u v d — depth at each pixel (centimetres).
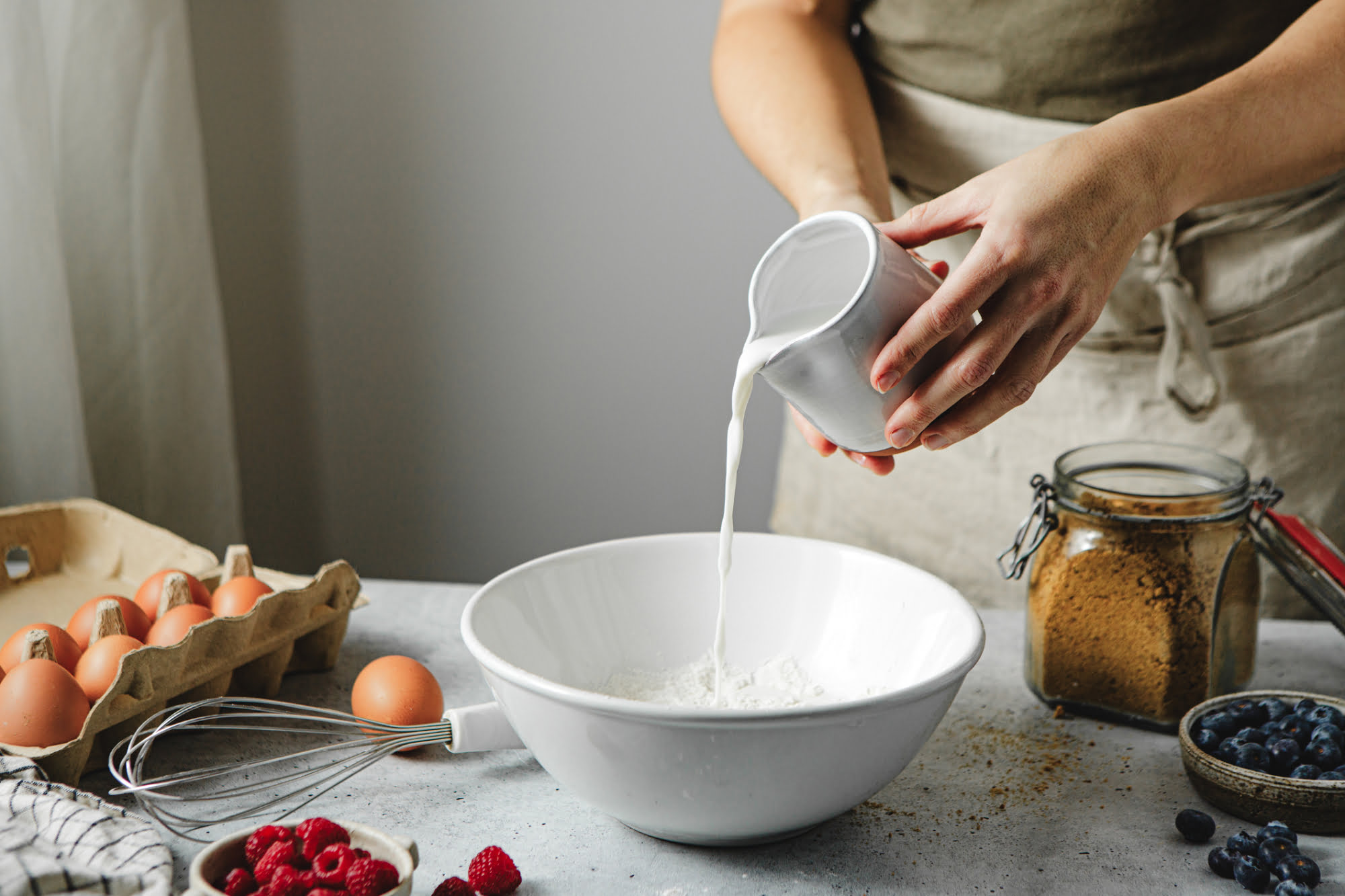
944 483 119
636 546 83
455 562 187
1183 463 82
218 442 158
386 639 95
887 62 112
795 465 134
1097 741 78
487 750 74
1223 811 68
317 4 165
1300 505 111
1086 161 66
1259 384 107
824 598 82
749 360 69
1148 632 77
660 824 61
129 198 146
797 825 61
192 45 168
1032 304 63
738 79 103
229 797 64
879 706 55
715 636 83
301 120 170
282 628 83
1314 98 77
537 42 163
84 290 147
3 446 129
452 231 172
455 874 62
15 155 122
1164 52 99
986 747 77
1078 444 113
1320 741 66
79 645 80
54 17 138
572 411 178
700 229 167
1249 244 102
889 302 61
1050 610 80
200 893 53
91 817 59
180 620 78
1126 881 62
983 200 66
